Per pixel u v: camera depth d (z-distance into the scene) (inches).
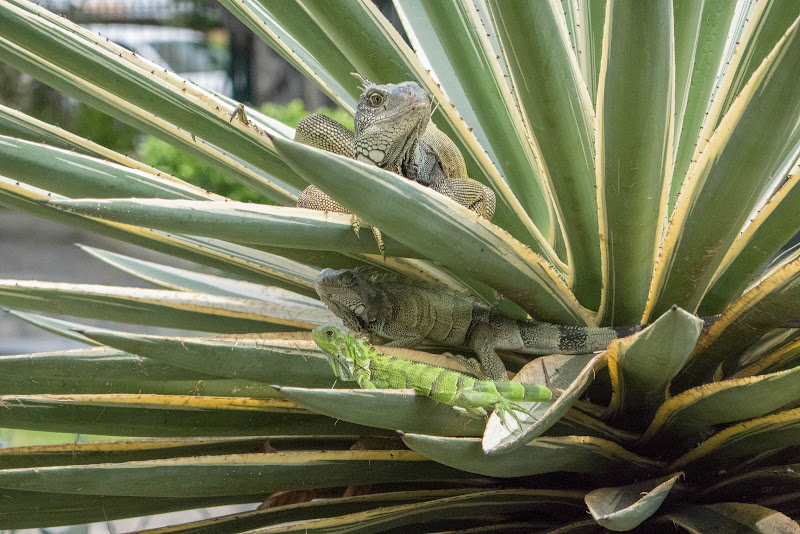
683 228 95.2
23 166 96.4
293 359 95.8
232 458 99.4
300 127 100.0
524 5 92.0
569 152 97.2
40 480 96.6
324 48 107.3
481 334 99.4
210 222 90.7
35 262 371.9
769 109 89.7
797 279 93.4
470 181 99.7
